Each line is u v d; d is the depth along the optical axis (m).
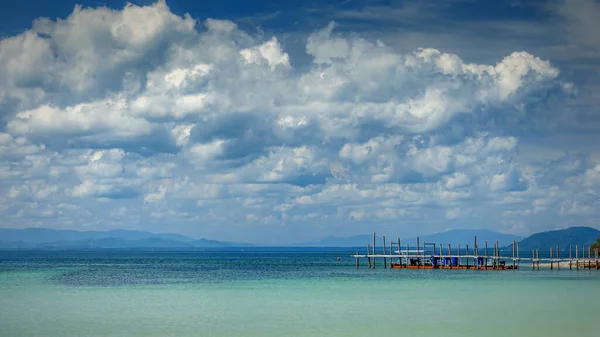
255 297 73.44
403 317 56.03
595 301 68.12
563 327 50.28
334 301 68.88
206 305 65.12
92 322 53.25
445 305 64.94
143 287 88.81
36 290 82.81
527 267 144.75
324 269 147.00
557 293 77.25
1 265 175.50
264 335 47.19
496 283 93.81
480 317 55.91
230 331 48.94
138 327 50.66
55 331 48.84
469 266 141.25
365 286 89.44
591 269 135.00
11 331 48.88
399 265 148.38
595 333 47.66
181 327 50.75
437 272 124.50
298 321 53.81
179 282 99.25
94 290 83.00
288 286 90.19
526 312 59.09
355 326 51.16
